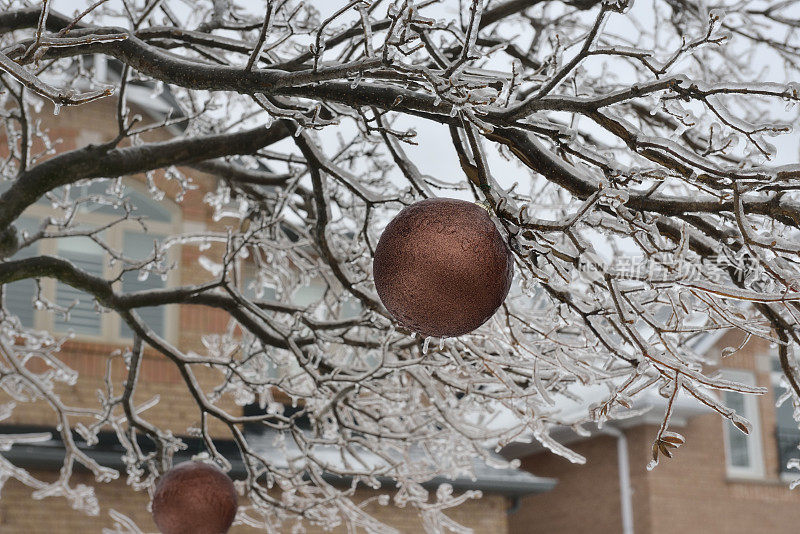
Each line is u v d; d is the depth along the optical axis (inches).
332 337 208.8
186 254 422.9
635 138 109.5
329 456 402.0
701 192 122.3
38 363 379.9
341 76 115.3
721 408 114.7
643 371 131.3
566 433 521.3
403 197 175.6
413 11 107.1
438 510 258.8
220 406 410.3
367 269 202.2
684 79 105.9
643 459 506.9
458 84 105.2
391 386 243.3
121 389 393.1
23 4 196.1
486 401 212.2
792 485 141.3
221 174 236.7
